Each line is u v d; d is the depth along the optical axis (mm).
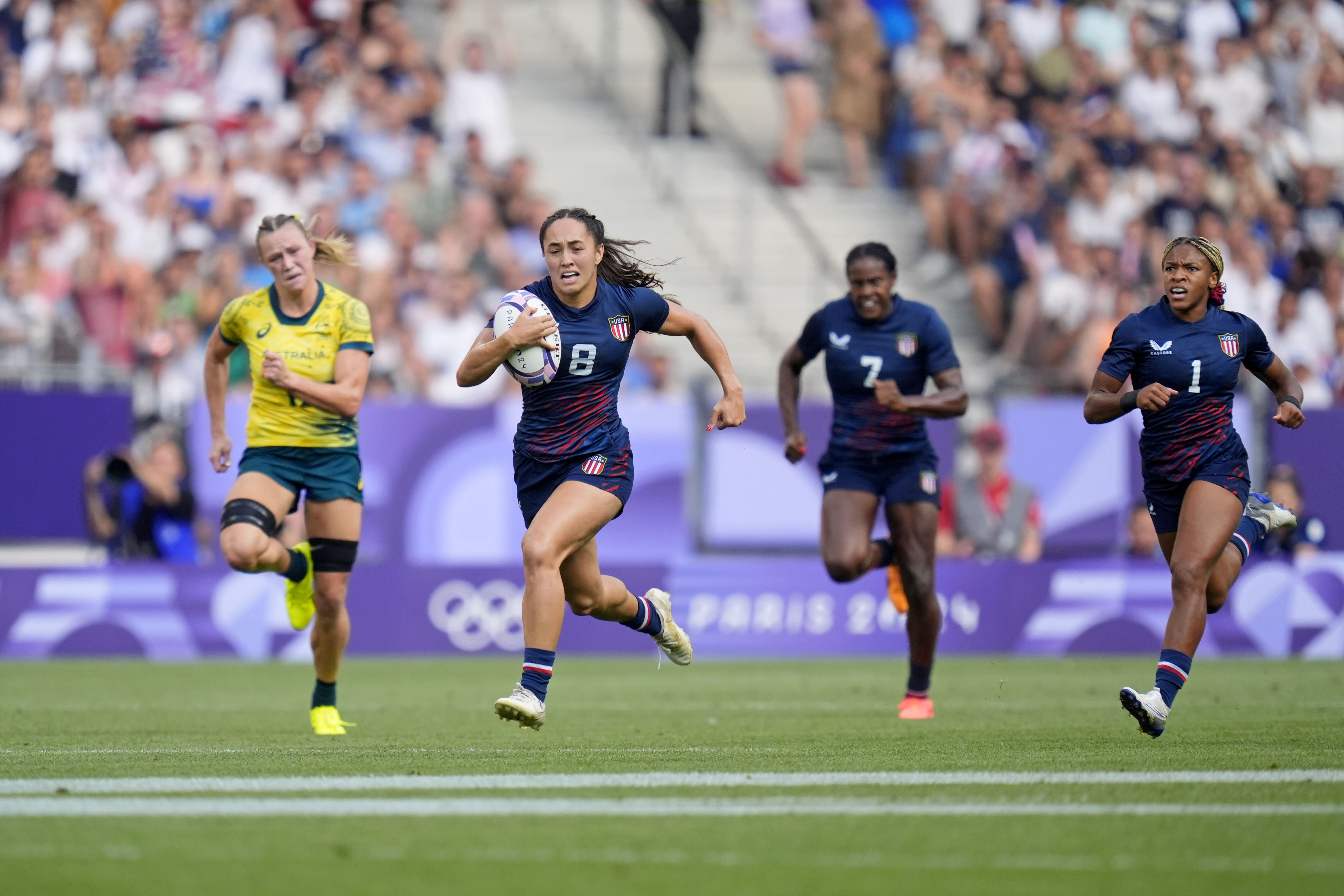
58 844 13609
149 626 48000
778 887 11766
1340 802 15992
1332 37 77625
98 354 58469
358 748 21969
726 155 74625
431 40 75625
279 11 68688
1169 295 22547
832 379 29281
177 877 12109
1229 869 12445
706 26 78812
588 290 20859
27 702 32438
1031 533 50844
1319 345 68188
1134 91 73250
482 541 49125
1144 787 17125
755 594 49938
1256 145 74375
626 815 15164
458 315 60406
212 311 58938
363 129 66375
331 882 11938
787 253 70500
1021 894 11508
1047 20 75125
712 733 24375
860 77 73625
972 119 71125
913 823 14664
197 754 21094
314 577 24688
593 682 39031
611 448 21062
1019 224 67062
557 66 77062
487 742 22781
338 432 24734
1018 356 65000
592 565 21750
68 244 61125
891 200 72938
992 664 46469
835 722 26875
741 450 49719
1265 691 35094
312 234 25172
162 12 68188
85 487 48188
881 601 50781
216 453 25219
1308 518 51188
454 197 64500
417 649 48781
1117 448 50938
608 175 72375
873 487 29000
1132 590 51000
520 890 11633
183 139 65062
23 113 64625
